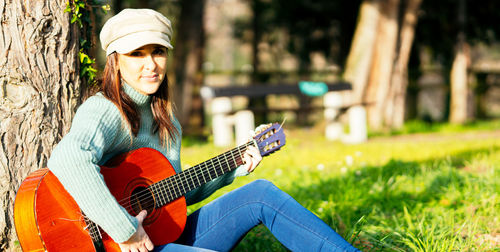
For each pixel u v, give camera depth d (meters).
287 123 13.91
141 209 2.23
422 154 6.71
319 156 6.83
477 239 2.96
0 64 2.43
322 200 3.86
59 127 2.56
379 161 6.04
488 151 6.50
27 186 2.05
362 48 10.91
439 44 13.78
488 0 13.21
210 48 30.08
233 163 2.40
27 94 2.47
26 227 2.00
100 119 2.05
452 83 13.30
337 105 9.52
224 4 18.14
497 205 3.57
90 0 2.69
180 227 2.30
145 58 2.16
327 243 2.16
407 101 13.92
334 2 13.39
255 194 2.31
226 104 8.64
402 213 3.56
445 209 3.60
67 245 2.03
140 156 2.24
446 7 12.99
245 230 2.35
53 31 2.51
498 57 25.02
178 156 2.46
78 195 1.92
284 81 13.90
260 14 14.19
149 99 2.29
